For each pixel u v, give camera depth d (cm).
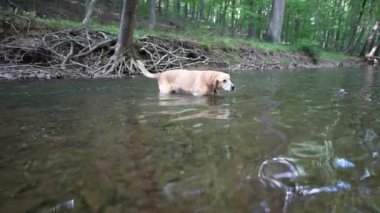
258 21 2273
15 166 252
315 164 259
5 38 934
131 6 933
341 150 291
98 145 300
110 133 337
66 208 193
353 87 754
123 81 776
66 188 218
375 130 359
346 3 2770
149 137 326
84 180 229
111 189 217
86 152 282
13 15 1026
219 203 200
